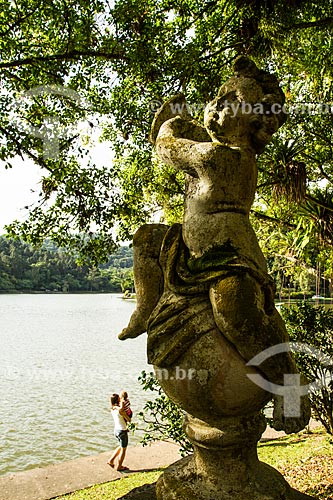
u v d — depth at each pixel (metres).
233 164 2.15
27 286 61.81
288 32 6.08
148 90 5.88
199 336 2.03
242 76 2.37
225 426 2.11
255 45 6.21
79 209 6.29
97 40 5.71
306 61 6.54
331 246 8.20
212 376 2.01
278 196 7.22
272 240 11.70
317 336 6.03
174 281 2.16
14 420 11.23
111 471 7.73
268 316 2.04
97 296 67.75
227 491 2.12
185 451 5.80
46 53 5.92
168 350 2.05
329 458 5.93
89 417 11.48
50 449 9.28
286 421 2.08
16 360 19.59
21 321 36.41
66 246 6.66
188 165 2.21
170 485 2.23
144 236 2.38
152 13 5.89
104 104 6.16
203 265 2.09
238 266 2.02
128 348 22.92
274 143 6.92
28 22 5.43
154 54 5.42
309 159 8.77
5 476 7.64
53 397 13.41
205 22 6.18
